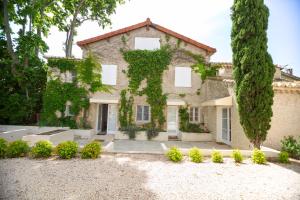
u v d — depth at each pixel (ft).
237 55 33.88
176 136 59.77
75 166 24.80
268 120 31.50
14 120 58.49
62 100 58.80
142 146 43.91
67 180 19.90
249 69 32.12
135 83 60.23
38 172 22.11
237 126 41.78
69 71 60.49
